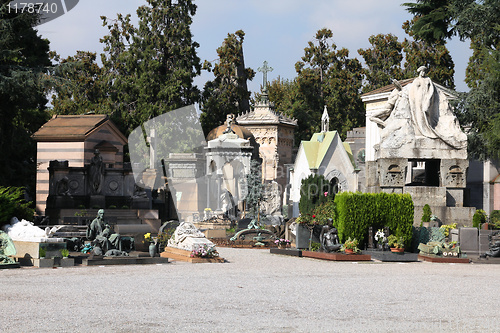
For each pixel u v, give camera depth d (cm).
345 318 1149
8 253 2175
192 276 1856
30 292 1443
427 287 1669
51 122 5031
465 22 4572
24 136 4762
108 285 1594
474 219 3138
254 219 3566
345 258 2573
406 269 2267
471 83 7100
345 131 9312
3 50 3950
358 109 9738
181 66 6862
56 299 1334
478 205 4847
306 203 4144
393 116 3325
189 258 2391
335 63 9981
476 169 4878
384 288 1627
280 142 8400
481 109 4362
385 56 10350
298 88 9775
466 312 1238
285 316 1162
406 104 3300
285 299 1384
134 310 1204
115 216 3603
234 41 8750
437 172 3319
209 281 1723
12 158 4884
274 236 3462
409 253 2786
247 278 1825
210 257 2416
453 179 3244
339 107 9669
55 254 2177
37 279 1719
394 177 3231
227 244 3356
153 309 1218
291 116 9469
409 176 3803
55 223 3791
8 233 2328
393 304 1333
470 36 4825
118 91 6875
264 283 1700
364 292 1532
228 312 1196
